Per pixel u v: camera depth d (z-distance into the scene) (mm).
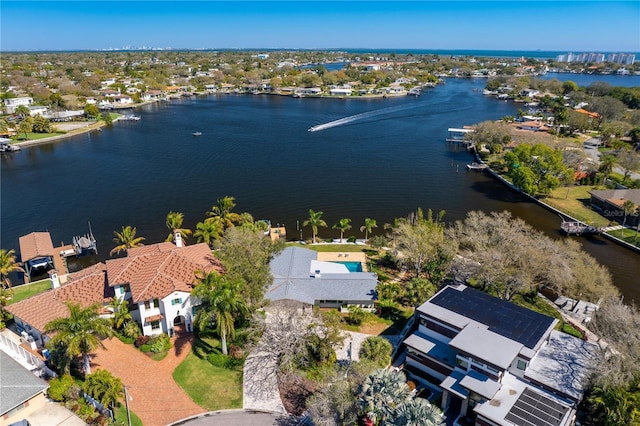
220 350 55125
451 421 44344
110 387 44844
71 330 45594
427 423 35625
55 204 112062
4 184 127062
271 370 51906
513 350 44281
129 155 156750
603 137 170125
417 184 129625
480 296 54594
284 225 100875
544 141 144750
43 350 53031
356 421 42406
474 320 49469
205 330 58219
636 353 43688
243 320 59250
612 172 135500
